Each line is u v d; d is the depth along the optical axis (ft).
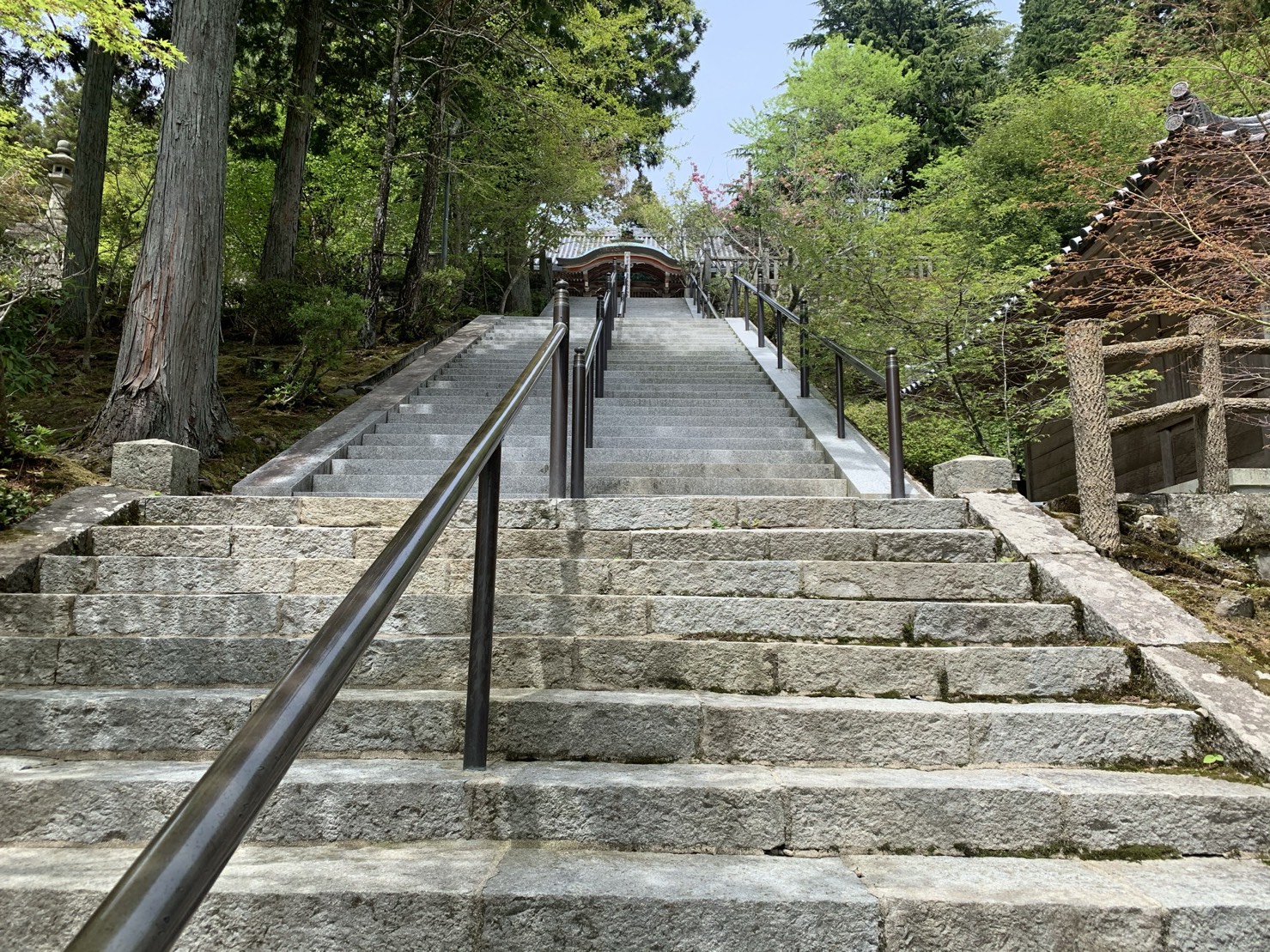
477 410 26.23
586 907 5.46
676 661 9.18
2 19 18.12
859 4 90.84
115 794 6.91
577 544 11.91
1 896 5.66
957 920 5.52
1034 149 48.16
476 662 7.52
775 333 36.78
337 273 47.37
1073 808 6.90
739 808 6.76
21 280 23.71
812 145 64.95
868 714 8.04
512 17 42.83
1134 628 9.72
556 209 60.90
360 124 50.19
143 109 45.29
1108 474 12.16
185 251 21.95
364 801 6.77
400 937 5.41
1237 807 6.91
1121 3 31.48
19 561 10.98
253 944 5.41
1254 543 12.91
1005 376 25.45
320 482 18.53
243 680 9.13
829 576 11.11
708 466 19.17
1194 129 18.78
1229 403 13.69
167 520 13.38
